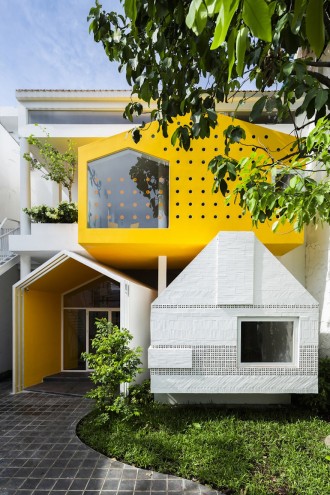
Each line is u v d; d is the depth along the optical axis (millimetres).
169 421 5633
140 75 3988
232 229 7395
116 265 11086
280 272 6105
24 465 4508
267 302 6059
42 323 9523
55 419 6301
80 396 7926
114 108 9938
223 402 6691
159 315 6105
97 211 7691
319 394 6180
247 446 4703
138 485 3996
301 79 2854
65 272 9055
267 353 6121
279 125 9727
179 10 2779
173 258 9516
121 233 7520
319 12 990
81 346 10555
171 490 3881
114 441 4957
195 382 5988
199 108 3828
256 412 6207
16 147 14609
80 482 4086
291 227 7402
